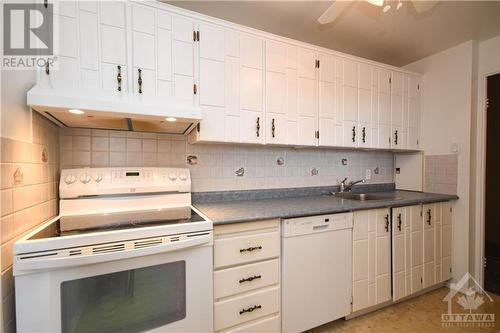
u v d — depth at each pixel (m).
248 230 1.43
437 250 2.19
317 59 1.95
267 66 1.77
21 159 1.02
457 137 2.28
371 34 2.07
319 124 1.97
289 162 2.27
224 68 1.62
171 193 1.63
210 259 1.24
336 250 1.69
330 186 2.46
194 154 1.90
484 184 2.24
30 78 1.12
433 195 2.30
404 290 1.99
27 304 0.90
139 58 1.39
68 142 1.56
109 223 1.20
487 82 2.23
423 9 1.45
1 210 0.87
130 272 1.08
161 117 1.31
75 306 0.98
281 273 1.52
